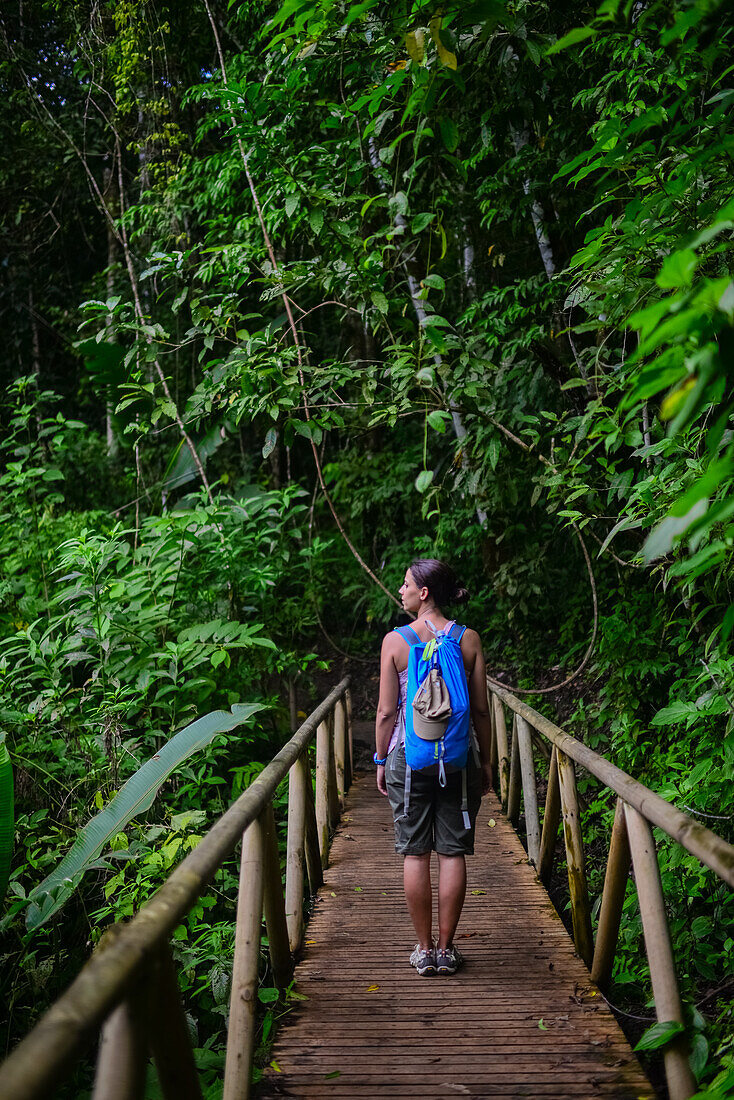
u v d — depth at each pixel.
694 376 1.27
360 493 9.54
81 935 4.18
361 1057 2.59
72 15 8.70
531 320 6.39
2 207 11.29
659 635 5.54
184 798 4.85
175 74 8.86
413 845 3.22
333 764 5.62
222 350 9.67
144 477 10.09
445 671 3.13
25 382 7.02
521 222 6.26
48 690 4.61
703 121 2.40
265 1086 2.45
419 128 3.93
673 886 3.67
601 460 4.23
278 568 6.57
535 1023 2.78
